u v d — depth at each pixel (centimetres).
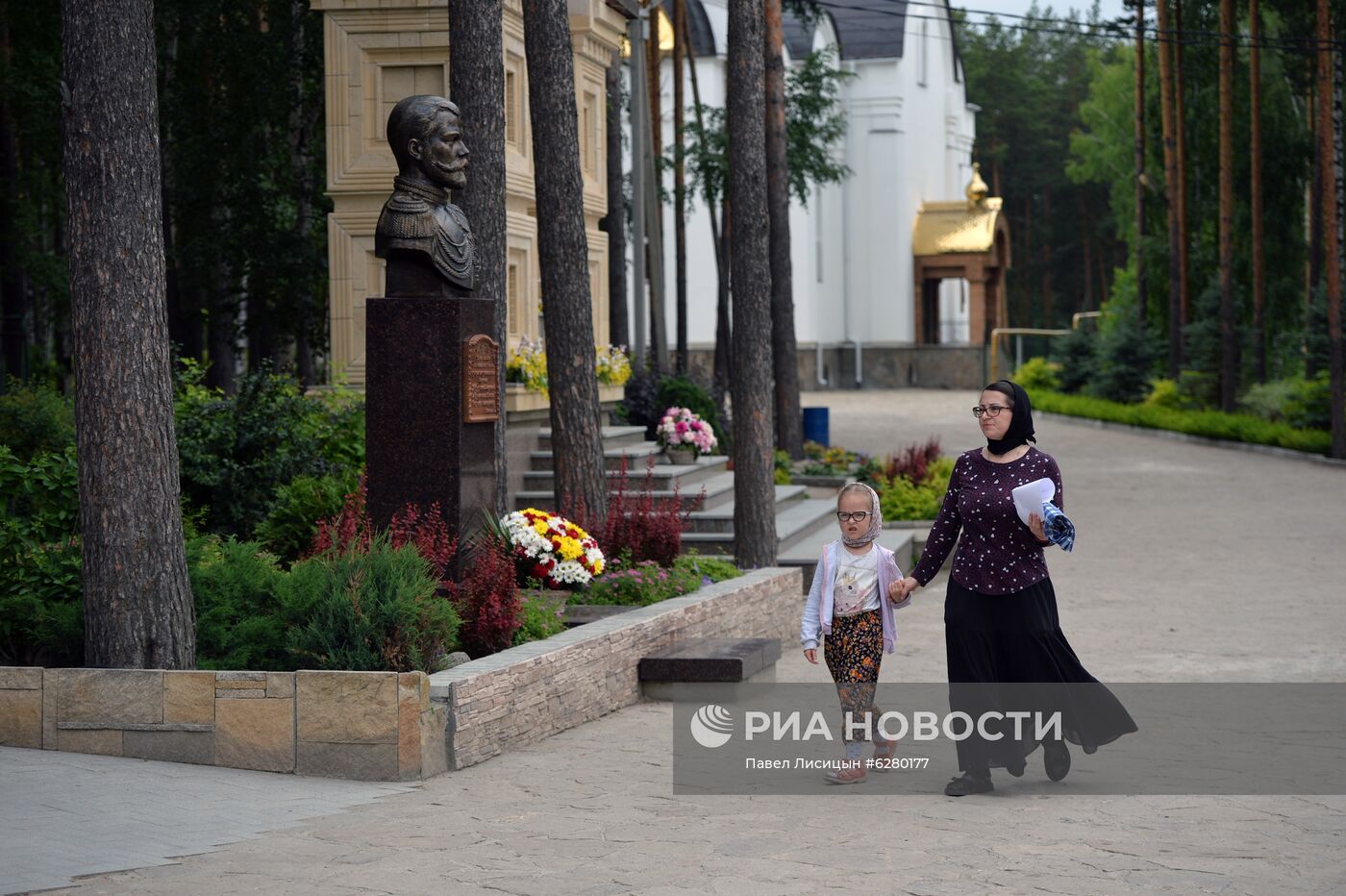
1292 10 3856
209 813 734
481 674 884
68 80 879
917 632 1516
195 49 2556
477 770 855
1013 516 752
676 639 1180
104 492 886
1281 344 4125
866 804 756
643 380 2475
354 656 893
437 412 1108
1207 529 2352
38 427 1490
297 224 2620
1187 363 4441
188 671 852
